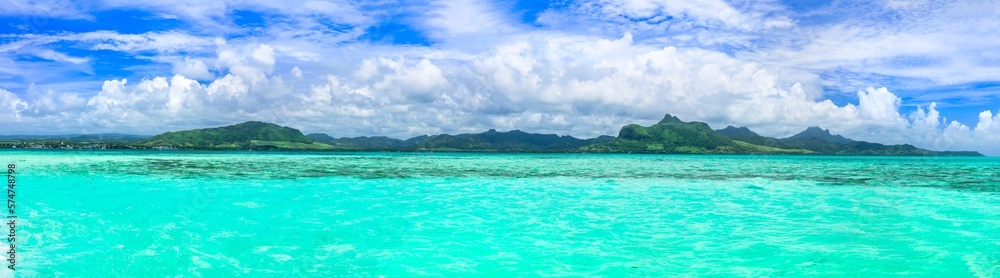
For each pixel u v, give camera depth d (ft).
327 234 50.52
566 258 41.45
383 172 156.15
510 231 52.60
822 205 75.25
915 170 202.90
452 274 36.99
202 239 47.39
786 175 156.35
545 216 62.64
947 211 69.10
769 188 105.19
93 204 70.49
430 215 63.05
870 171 190.70
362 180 119.75
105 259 39.14
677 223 57.98
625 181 123.44
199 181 112.47
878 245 46.65
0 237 46.03
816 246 46.03
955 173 176.55
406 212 65.51
